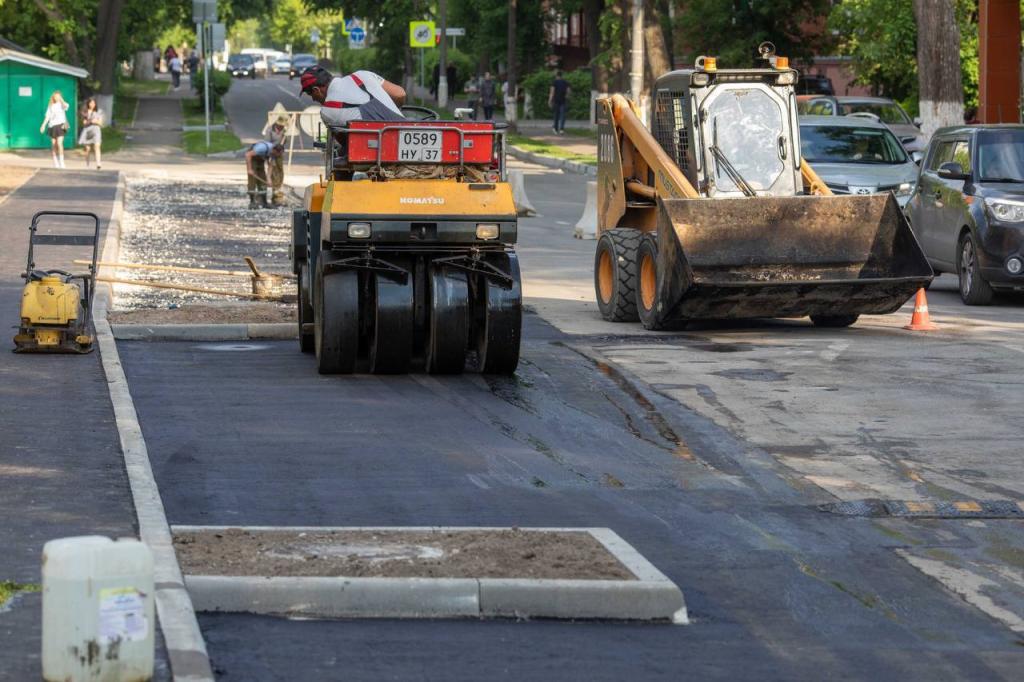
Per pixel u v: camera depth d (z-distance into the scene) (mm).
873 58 73562
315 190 24766
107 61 104062
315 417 20422
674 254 27781
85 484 15539
